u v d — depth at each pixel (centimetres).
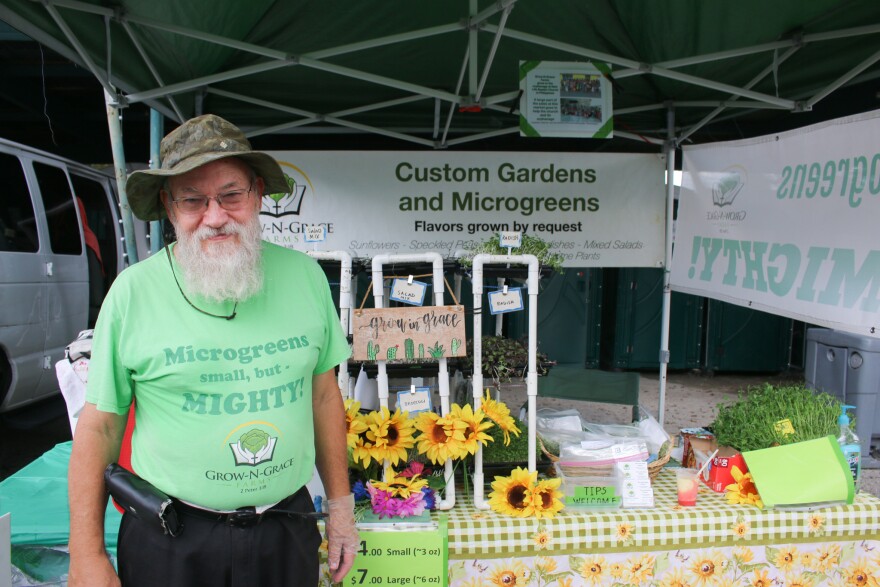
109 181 586
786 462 226
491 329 641
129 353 140
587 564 215
